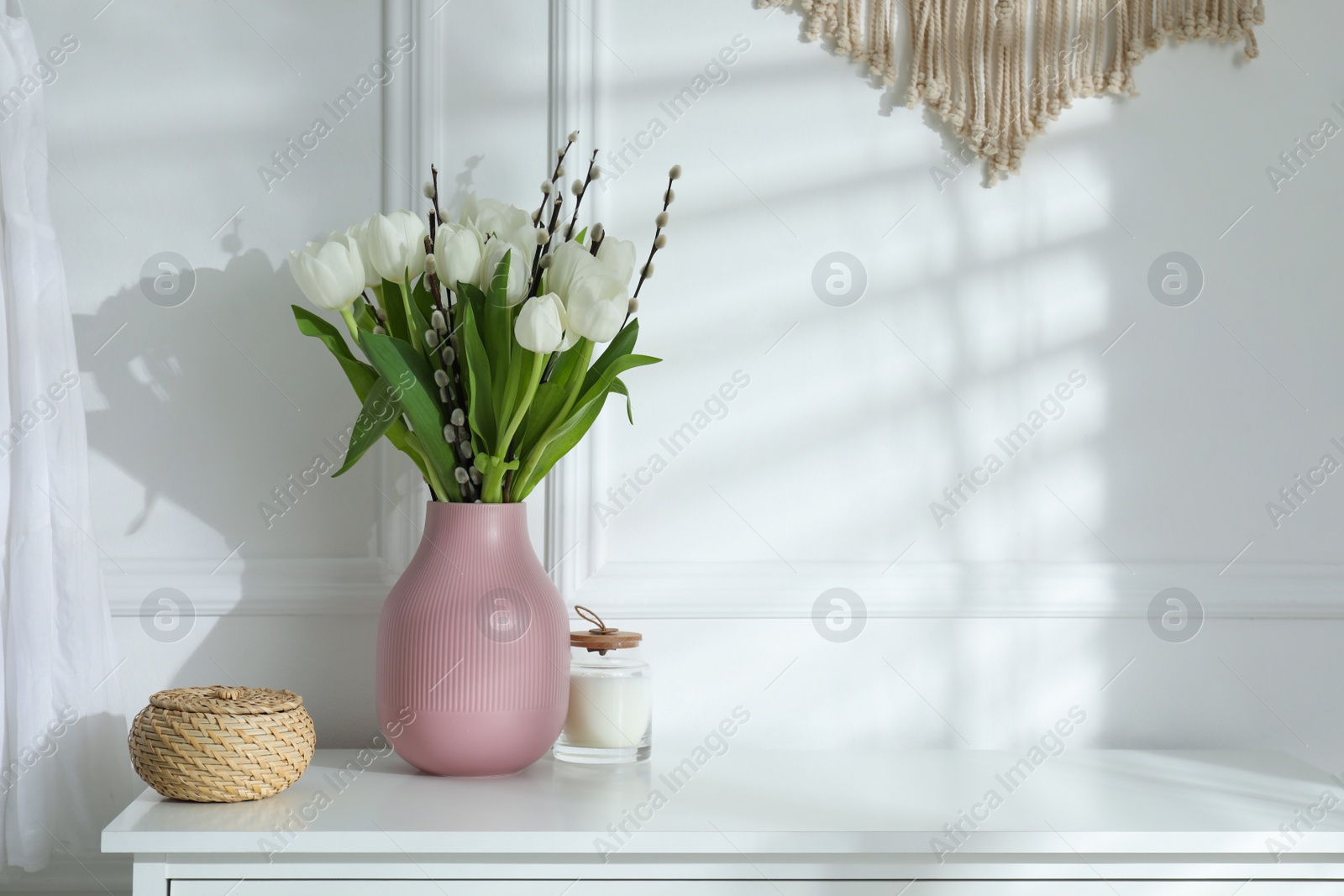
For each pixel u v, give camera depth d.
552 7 1.25
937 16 1.28
